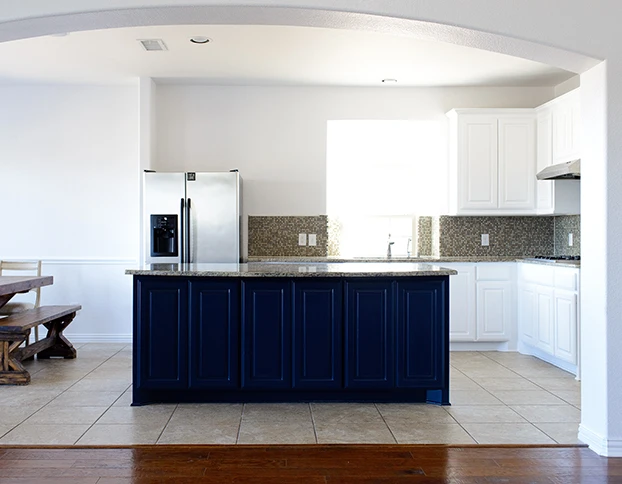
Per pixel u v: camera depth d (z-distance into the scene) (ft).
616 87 9.71
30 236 19.76
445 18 9.43
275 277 12.31
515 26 9.54
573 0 9.62
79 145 19.81
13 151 19.74
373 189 20.30
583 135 10.40
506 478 8.84
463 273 18.21
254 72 17.80
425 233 20.39
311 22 9.91
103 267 19.80
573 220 18.35
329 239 20.13
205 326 12.34
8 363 14.14
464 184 18.65
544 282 16.40
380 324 12.41
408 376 12.44
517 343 18.42
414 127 20.18
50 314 15.74
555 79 18.57
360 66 17.08
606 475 8.93
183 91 19.52
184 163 19.58
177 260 17.75
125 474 8.93
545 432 10.90
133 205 19.85
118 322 19.80
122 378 14.74
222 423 11.37
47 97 19.75
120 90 19.83
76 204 19.83
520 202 18.65
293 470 9.12
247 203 19.67
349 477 8.87
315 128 19.67
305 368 12.38
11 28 9.81
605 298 9.75
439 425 11.30
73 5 9.30
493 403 12.75
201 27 13.70
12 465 9.25
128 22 9.90
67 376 14.94
